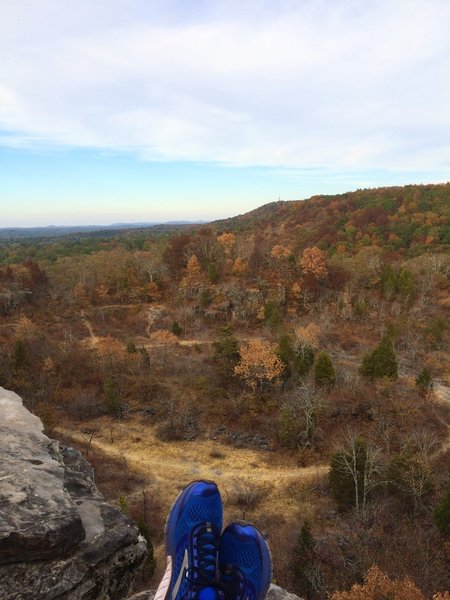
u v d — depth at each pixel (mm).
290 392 40219
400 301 63438
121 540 5156
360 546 22406
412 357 49531
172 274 78500
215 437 37031
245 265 71312
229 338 45781
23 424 6473
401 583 15023
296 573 20391
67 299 73062
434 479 27438
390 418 36094
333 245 104188
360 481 27234
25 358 45406
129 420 39625
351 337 56406
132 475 31562
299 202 161750
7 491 4855
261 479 31641
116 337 59906
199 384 43938
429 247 92562
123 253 88250
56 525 4582
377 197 137125
